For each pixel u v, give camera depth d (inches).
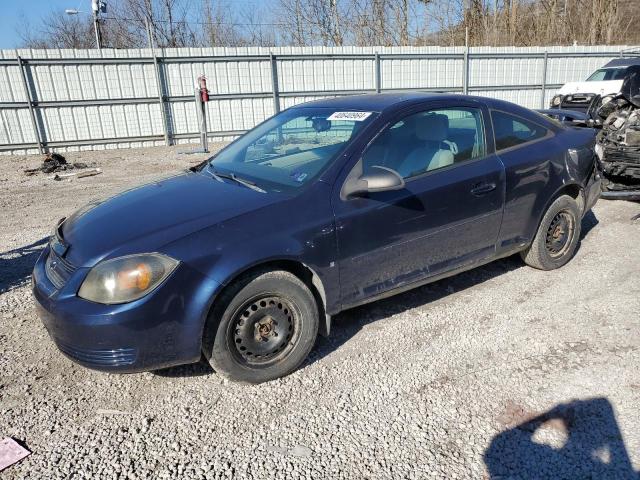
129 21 1078.4
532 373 119.3
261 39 1125.7
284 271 116.3
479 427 102.4
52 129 565.9
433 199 136.0
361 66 663.8
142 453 98.3
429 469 92.2
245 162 148.4
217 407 111.6
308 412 108.9
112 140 591.5
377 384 117.6
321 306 126.6
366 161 128.3
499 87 732.7
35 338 142.6
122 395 116.6
